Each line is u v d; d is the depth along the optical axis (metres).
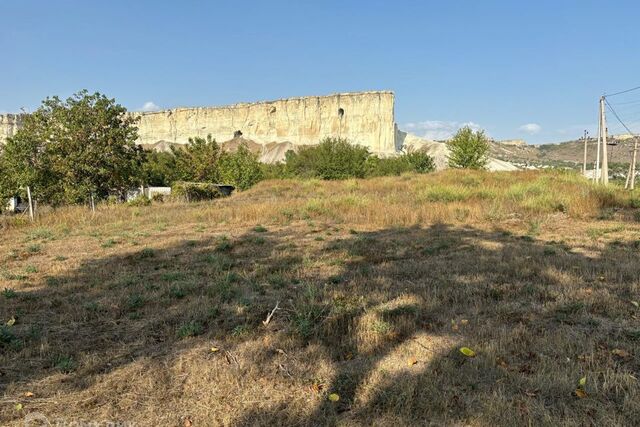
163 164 49.66
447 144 45.78
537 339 4.20
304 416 3.22
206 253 8.78
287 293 5.85
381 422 3.09
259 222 13.01
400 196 17.53
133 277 6.91
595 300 5.16
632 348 3.96
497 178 25.72
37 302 5.82
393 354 4.09
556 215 12.53
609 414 3.06
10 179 20.11
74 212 15.68
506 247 8.52
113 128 20.69
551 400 3.28
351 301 5.34
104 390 3.57
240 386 3.61
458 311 5.04
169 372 3.83
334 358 4.06
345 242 9.48
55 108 19.86
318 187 28.00
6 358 4.10
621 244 8.56
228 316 5.09
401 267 7.14
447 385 3.51
